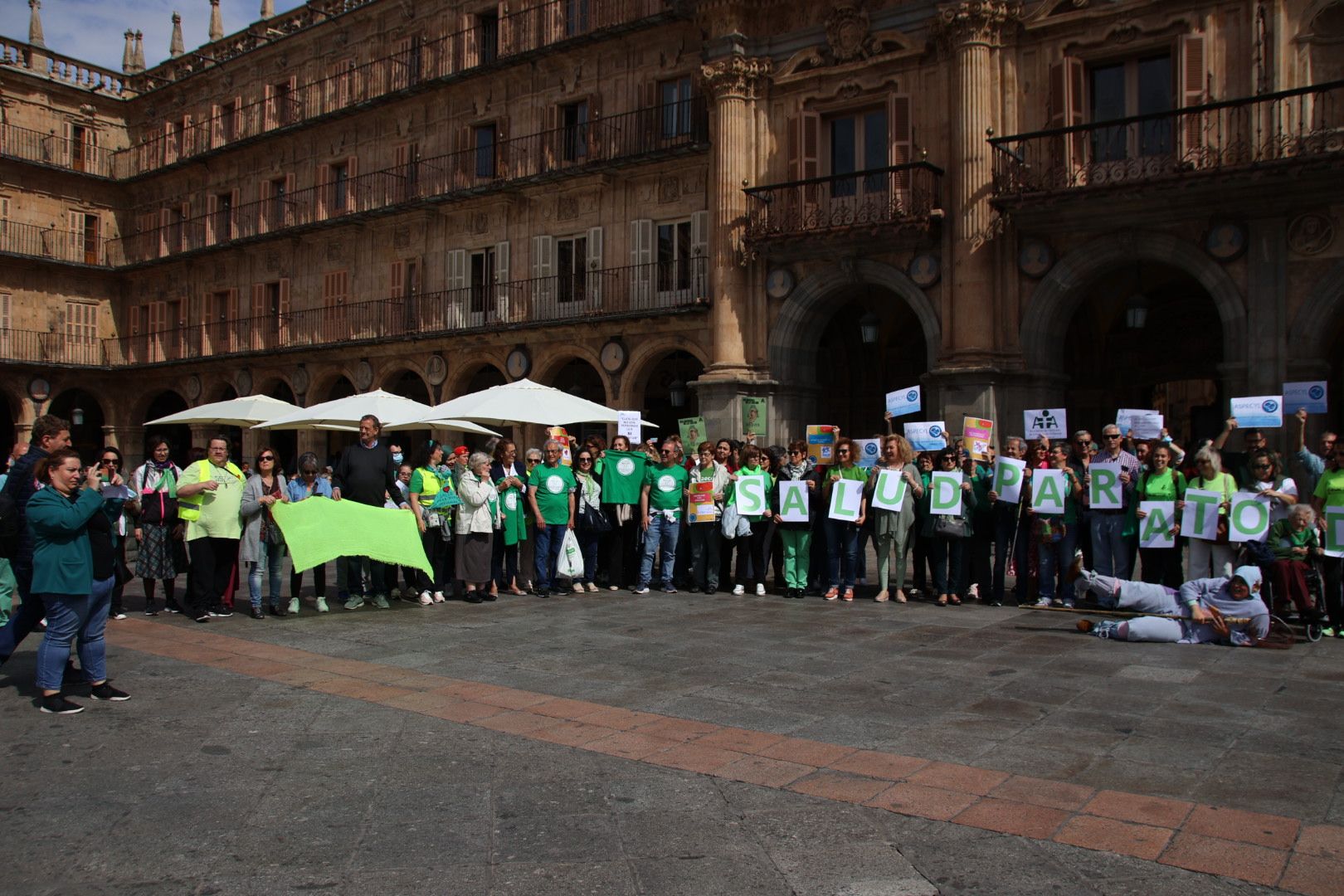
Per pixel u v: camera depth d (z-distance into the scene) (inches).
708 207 957.2
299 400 1318.9
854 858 183.0
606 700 297.1
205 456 466.9
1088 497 461.4
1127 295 850.1
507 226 1122.7
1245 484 414.9
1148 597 394.9
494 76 1126.4
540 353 1072.2
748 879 175.0
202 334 1449.3
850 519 499.5
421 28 1224.8
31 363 1435.8
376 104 1221.7
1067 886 170.9
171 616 475.8
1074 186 706.2
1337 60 636.1
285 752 247.4
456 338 1128.8
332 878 176.2
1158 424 449.7
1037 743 248.7
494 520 518.6
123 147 1621.6
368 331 1240.2
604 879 174.9
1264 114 651.5
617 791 218.1
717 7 870.4
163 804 212.5
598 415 616.4
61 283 1530.5
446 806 210.4
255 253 1403.8
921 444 546.6
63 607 288.5
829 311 870.4
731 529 527.2
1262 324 650.2
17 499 318.3
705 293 949.2
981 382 735.1
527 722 273.1
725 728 266.2
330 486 526.6
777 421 862.5
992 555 605.6
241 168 1439.5
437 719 276.7
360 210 1253.1
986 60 750.5
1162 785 217.8
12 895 170.2
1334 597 386.9
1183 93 677.3
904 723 268.2
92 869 180.9
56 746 254.4
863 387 1011.3
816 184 842.8
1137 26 701.9
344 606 499.8
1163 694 297.4
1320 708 279.3
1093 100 738.8
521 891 170.7
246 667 347.9
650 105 1013.8
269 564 478.3
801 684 314.2
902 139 796.0
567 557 540.4
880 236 789.2
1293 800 207.8
